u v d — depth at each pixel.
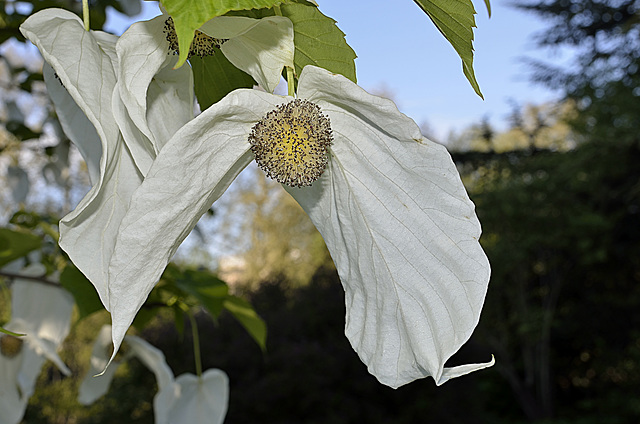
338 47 0.21
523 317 3.24
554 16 4.24
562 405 3.38
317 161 0.19
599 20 4.02
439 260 0.19
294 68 0.21
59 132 0.76
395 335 0.21
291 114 0.19
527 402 3.27
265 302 2.85
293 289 3.01
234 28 0.19
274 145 0.19
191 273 0.48
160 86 0.21
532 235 3.17
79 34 0.18
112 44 0.20
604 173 3.18
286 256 4.99
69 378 2.57
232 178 0.19
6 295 0.59
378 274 0.21
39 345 0.53
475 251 0.19
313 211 0.22
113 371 0.54
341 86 0.18
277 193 5.16
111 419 2.26
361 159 0.20
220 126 0.18
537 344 3.39
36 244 0.47
